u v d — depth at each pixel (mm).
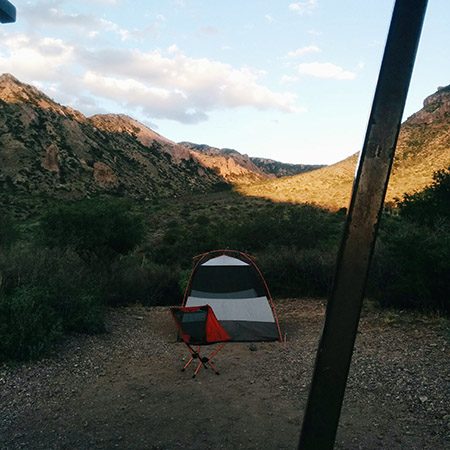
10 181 87000
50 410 5281
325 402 1595
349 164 87062
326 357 1592
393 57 1565
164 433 4754
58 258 10281
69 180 95750
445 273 8891
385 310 9586
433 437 4449
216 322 7637
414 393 5465
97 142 129125
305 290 12555
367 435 4570
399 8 1552
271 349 7848
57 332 7367
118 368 6801
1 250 12094
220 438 4641
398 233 10242
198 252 23766
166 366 6961
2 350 6727
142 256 22828
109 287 11953
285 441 4547
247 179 182500
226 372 6672
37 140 105375
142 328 9312
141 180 121312
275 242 21719
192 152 180750
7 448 4395
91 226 13227
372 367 6418
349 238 1589
